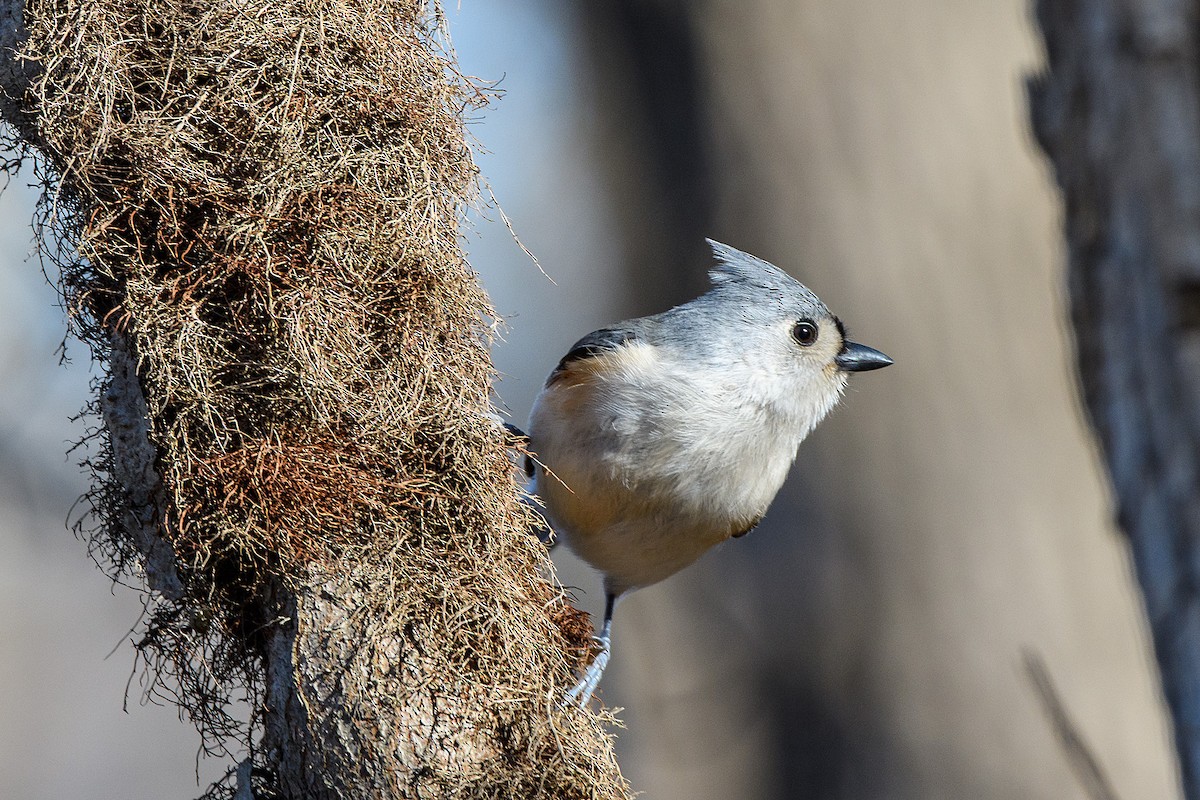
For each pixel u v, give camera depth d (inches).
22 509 666.2
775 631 549.6
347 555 232.2
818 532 544.1
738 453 342.6
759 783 542.9
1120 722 504.4
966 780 512.7
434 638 232.7
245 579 236.5
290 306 235.1
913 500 531.5
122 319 232.2
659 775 550.9
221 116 237.1
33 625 764.0
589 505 335.6
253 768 235.8
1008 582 520.4
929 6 538.0
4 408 636.7
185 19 237.8
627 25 577.9
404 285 248.8
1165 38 271.7
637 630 572.7
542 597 255.3
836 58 539.5
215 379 234.2
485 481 249.8
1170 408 257.4
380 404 241.8
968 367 525.3
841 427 538.3
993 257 525.0
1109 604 515.2
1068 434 522.9
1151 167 267.6
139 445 238.4
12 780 727.7
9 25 237.3
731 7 552.4
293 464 231.8
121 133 231.8
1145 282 265.0
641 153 574.9
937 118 531.5
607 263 602.5
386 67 251.6
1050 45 294.8
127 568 248.2
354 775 222.1
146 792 749.3
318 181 240.8
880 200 531.2
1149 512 258.4
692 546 350.6
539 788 233.0
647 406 329.1
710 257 558.3
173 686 253.9
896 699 530.6
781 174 542.0
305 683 225.5
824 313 373.7
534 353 789.9
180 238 235.6
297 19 242.7
